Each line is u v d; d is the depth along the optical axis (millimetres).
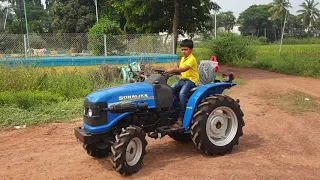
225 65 25594
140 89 5207
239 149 5969
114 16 33719
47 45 17109
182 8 22297
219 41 25938
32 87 10234
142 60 14445
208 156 5617
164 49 16859
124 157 4719
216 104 5547
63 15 39188
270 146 6109
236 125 5801
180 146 6191
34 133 7133
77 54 16641
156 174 4887
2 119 7840
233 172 4906
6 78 10070
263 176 4766
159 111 5453
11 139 6742
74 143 6457
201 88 5617
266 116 8430
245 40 26172
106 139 5094
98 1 38406
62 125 7711
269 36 110688
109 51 16625
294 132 6996
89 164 5383
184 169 5051
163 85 5426
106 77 11891
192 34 24531
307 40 81500
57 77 10984
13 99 8984
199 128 5387
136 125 5297
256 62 24188
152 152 5863
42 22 58375
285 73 19422
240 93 12094
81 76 11484
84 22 37531
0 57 12922
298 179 4680
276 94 11703
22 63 11250
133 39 16812
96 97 4953
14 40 14305
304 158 5488
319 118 8148
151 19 23094
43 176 4938
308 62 18766
